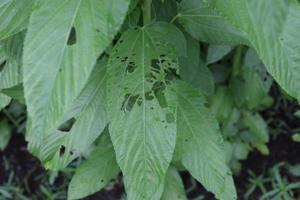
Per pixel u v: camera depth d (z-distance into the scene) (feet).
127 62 1.74
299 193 2.92
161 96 1.74
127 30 1.80
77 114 1.91
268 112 3.18
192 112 1.93
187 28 1.96
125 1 1.46
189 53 2.03
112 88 1.74
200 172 1.96
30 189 3.03
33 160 3.14
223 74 2.73
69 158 1.97
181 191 2.20
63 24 1.45
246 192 2.92
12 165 3.12
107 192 2.96
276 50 1.53
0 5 1.67
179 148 1.94
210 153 1.94
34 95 1.45
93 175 2.18
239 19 1.45
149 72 1.73
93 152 2.20
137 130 1.75
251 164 3.05
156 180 1.76
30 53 1.45
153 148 1.75
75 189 2.18
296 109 3.19
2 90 2.00
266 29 1.28
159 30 1.79
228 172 1.95
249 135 2.83
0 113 3.06
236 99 2.70
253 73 2.51
